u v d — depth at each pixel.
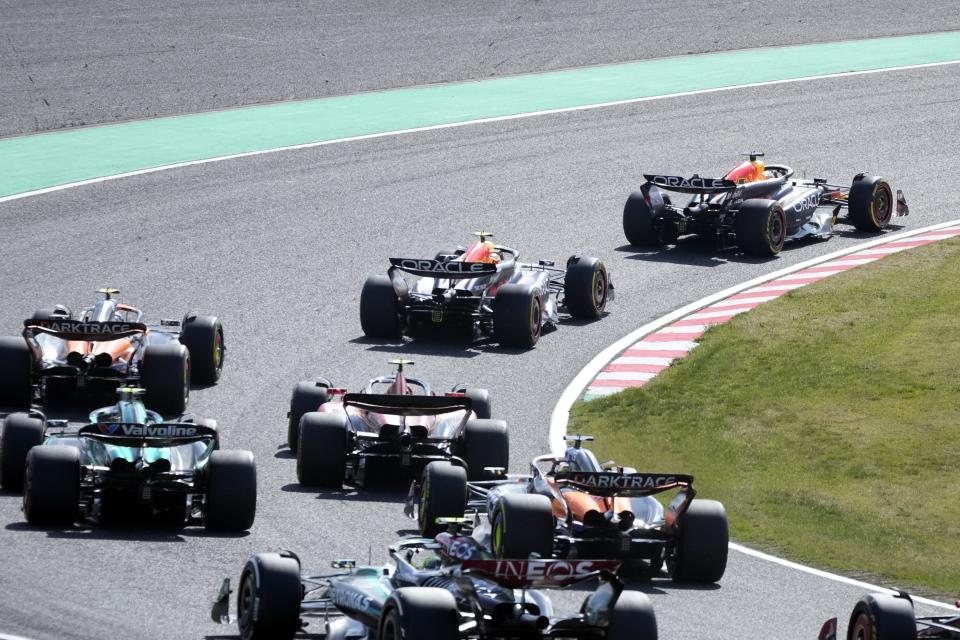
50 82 162.62
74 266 104.94
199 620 46.91
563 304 98.31
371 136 147.50
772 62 184.50
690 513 54.72
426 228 118.44
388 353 89.75
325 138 146.12
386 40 189.75
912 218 125.94
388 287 92.38
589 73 178.00
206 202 123.50
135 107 155.25
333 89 167.25
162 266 105.94
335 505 63.31
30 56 172.62
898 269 109.00
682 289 105.25
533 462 57.44
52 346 76.88
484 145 145.25
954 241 116.69
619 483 52.75
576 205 126.56
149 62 173.50
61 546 54.25
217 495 57.12
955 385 83.56
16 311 94.12
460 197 127.69
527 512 51.28
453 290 90.00
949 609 53.91
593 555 53.84
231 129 148.25
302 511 62.00
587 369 88.12
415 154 141.38
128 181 128.62
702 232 114.75
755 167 118.00
